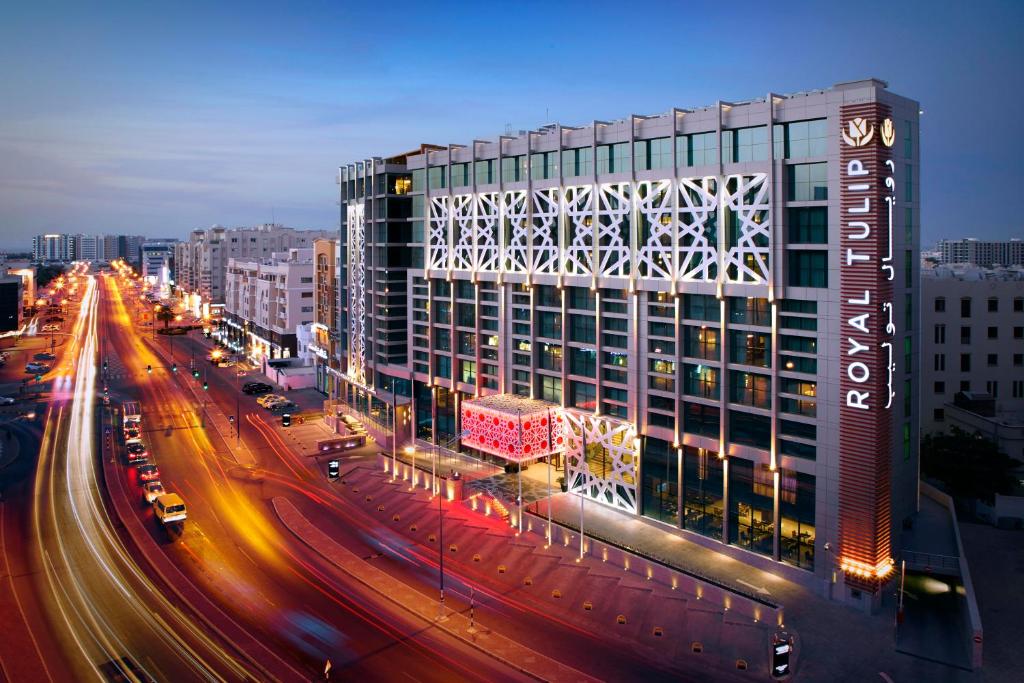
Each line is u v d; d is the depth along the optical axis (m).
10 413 133.00
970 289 102.25
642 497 77.69
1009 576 63.78
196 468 100.00
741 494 68.56
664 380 74.75
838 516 60.78
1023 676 49.50
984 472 77.19
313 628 57.72
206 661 52.75
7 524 79.06
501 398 91.19
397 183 113.19
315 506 85.50
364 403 123.69
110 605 61.12
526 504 80.75
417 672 51.59
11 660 52.56
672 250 71.62
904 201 64.06
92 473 97.56
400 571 68.19
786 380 64.69
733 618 58.59
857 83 59.41
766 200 64.38
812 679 49.78
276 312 185.12
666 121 72.06
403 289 115.25
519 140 88.88
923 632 55.84
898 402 66.19
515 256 90.69
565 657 53.41
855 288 58.75
